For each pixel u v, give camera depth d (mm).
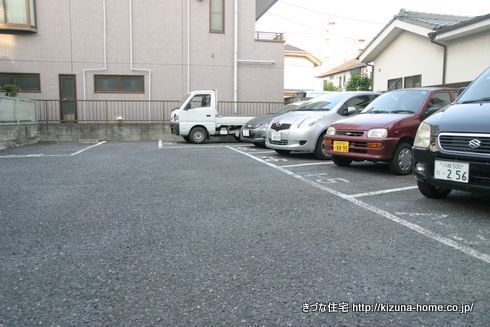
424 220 3693
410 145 6086
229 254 2877
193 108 12586
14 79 14258
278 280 2477
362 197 4602
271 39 16312
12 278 2492
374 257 2826
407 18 12992
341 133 6441
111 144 12211
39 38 14273
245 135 11117
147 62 15203
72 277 2510
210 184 5363
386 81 14898
